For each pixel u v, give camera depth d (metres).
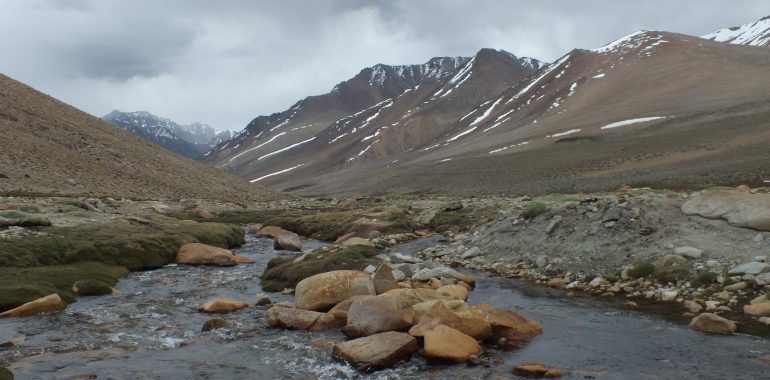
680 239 18.11
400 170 143.88
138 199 58.38
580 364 11.39
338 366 11.91
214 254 27.03
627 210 20.98
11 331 14.46
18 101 81.62
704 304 14.43
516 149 128.38
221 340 13.99
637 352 11.84
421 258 25.50
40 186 52.91
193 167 95.19
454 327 13.25
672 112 119.94
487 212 35.53
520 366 11.14
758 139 77.50
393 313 13.76
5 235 23.78
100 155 74.88
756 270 14.91
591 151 101.81
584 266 19.31
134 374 11.45
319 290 16.64
